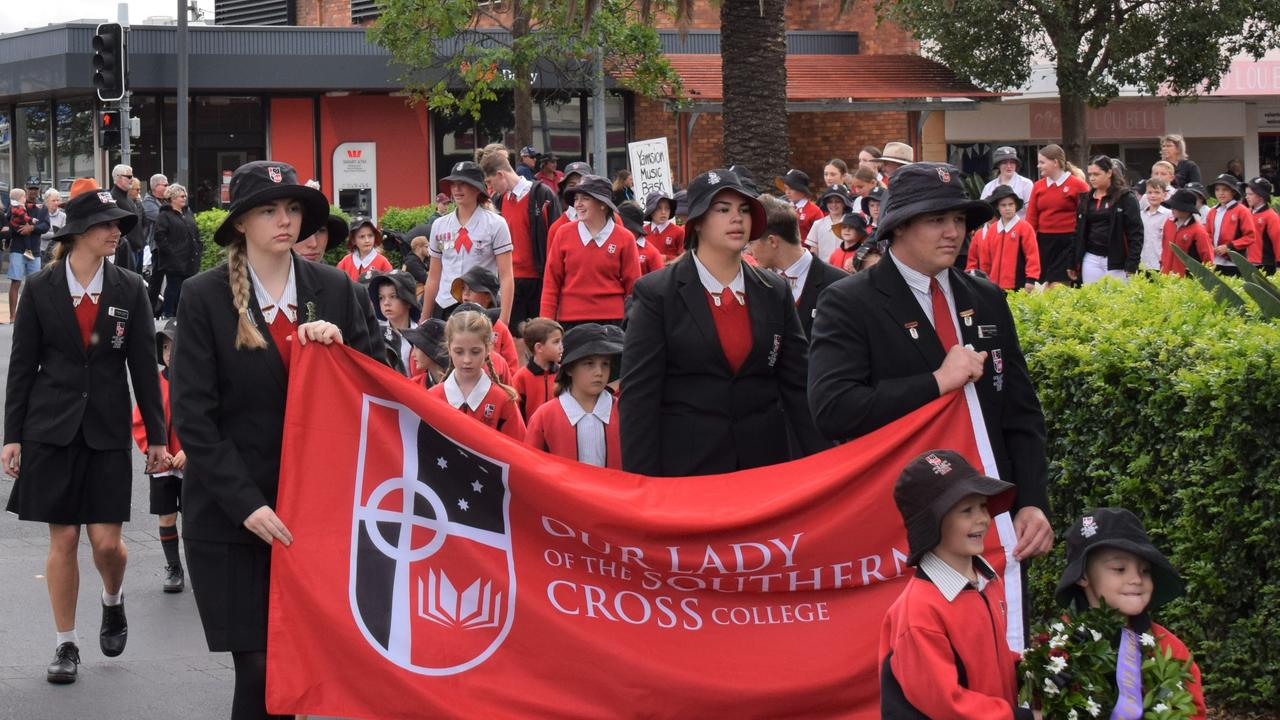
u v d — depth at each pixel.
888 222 5.05
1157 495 6.31
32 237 25.62
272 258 5.40
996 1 27.31
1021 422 5.26
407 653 5.26
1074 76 27.36
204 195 31.06
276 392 5.33
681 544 5.36
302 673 5.20
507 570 5.37
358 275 13.48
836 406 5.12
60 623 7.11
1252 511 5.86
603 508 5.33
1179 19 26.62
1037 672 4.26
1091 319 7.18
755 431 6.02
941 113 30.66
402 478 5.36
